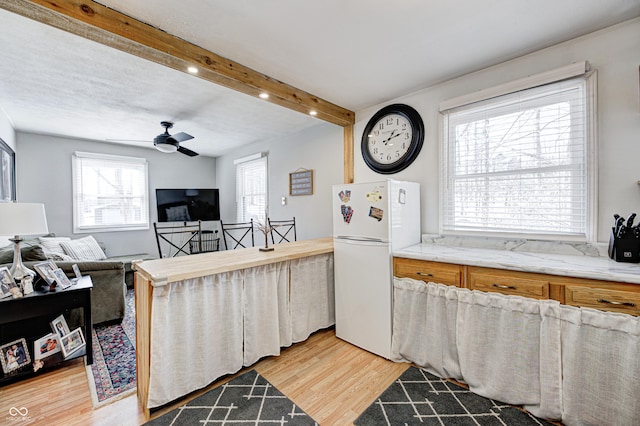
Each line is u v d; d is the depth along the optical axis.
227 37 1.92
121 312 3.00
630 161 1.80
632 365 1.35
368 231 2.37
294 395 1.82
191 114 3.54
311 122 3.90
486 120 2.41
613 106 1.84
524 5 1.63
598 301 1.45
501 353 1.73
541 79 2.06
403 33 1.89
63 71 2.41
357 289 2.45
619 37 1.82
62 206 4.59
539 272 1.62
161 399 1.66
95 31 1.60
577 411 1.48
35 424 1.58
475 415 1.63
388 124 3.05
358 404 1.74
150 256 4.93
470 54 2.16
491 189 2.38
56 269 2.29
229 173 6.03
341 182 3.70
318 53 2.13
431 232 2.72
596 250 1.89
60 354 2.17
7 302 1.92
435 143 2.69
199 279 1.85
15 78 2.53
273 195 4.83
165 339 1.69
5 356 1.94
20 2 1.37
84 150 4.79
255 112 3.49
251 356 2.11
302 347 2.47
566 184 2.05
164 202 5.49
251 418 1.62
